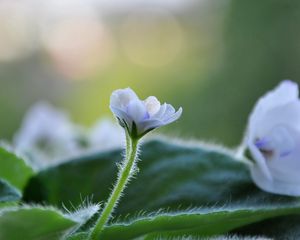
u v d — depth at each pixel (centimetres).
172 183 28
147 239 24
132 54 169
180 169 28
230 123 130
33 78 140
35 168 31
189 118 133
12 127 122
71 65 145
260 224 26
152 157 29
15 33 143
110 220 27
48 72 142
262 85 130
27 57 141
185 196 28
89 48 151
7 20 143
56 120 48
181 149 29
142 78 166
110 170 29
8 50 141
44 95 140
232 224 25
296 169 28
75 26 148
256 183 28
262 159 28
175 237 24
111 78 162
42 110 48
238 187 28
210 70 139
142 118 23
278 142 29
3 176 29
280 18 128
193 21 157
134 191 28
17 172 29
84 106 146
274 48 129
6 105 129
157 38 169
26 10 145
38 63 142
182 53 158
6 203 25
